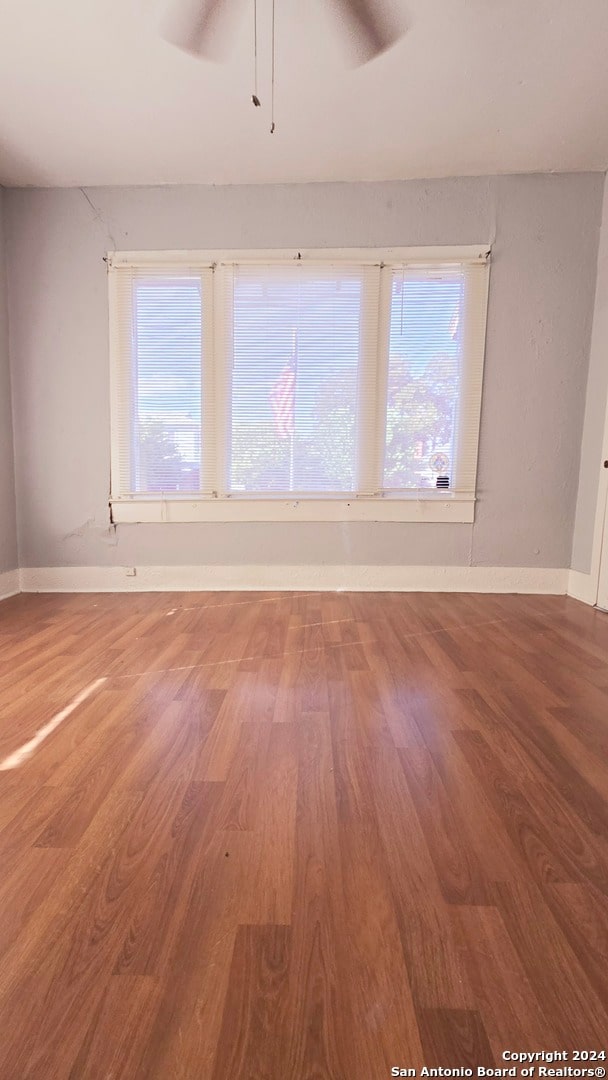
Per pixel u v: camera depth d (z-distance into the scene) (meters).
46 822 1.25
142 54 2.24
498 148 2.99
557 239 3.35
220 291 3.43
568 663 2.31
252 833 1.21
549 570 3.61
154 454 3.57
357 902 1.02
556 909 1.01
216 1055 0.75
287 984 0.85
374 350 3.45
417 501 3.56
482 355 3.44
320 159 3.09
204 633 2.72
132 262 3.42
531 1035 0.78
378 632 2.74
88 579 3.66
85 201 3.41
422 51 2.22
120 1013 0.80
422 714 1.82
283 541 3.63
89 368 3.52
